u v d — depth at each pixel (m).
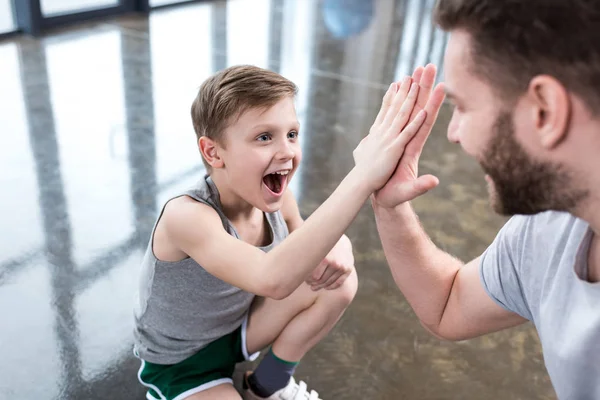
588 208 0.65
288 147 1.04
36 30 3.70
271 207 1.10
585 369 0.75
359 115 2.98
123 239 1.87
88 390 1.35
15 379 1.35
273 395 1.33
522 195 0.68
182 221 1.02
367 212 2.12
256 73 1.03
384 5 5.50
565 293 0.77
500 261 0.91
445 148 2.65
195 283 1.12
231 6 4.94
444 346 1.56
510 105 0.62
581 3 0.54
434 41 4.43
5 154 2.32
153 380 1.24
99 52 3.57
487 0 0.60
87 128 2.61
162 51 3.68
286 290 0.94
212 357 1.23
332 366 1.48
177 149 2.49
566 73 0.57
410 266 1.01
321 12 5.04
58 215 1.96
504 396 1.42
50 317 1.54
